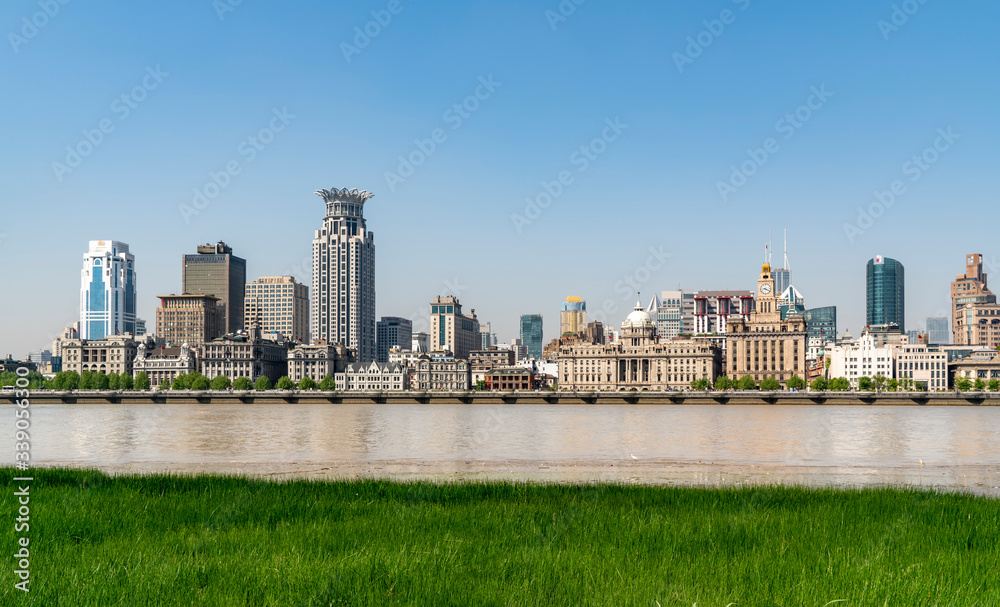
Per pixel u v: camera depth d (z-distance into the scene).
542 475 67.12
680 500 42.81
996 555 28.33
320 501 40.75
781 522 34.59
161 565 25.55
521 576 24.67
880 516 37.09
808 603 22.11
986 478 64.00
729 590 23.31
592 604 21.88
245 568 25.31
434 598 22.23
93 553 27.47
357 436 128.88
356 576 24.17
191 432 139.00
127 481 49.59
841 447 104.62
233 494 43.28
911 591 23.02
